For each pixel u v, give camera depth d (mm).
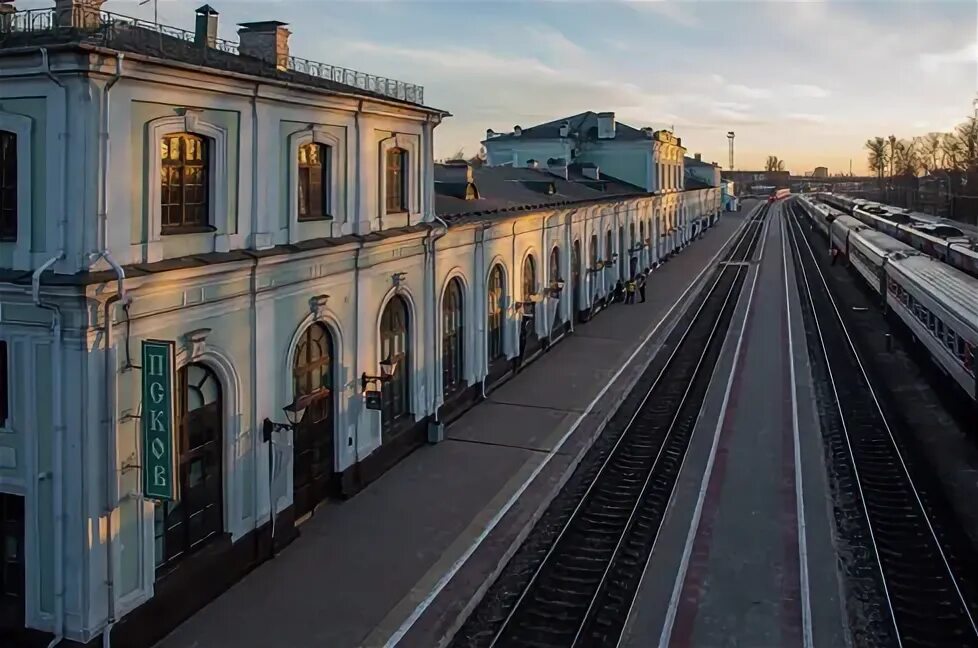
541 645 12094
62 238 10438
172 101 11695
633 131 56688
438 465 19078
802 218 120812
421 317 20141
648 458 20000
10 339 10859
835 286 50781
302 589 13320
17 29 11812
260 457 14016
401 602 12953
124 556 11258
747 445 20656
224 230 12898
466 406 23531
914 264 33250
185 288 12031
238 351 13328
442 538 15227
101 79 10414
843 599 13258
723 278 54312
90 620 10766
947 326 23625
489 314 25844
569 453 19922
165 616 11961
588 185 46156
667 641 12039
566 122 57531
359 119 16625
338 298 16281
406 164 19047
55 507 10727
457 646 12102
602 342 33094
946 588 13664
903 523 16188
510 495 17266
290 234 14539
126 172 10930
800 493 17500
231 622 12328
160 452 11125
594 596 13328
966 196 84438
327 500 16766
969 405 21156
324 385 16312
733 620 12570
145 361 11055
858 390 25891
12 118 10656
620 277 45188
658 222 57969
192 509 12695
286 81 13797
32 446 10836
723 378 27594
